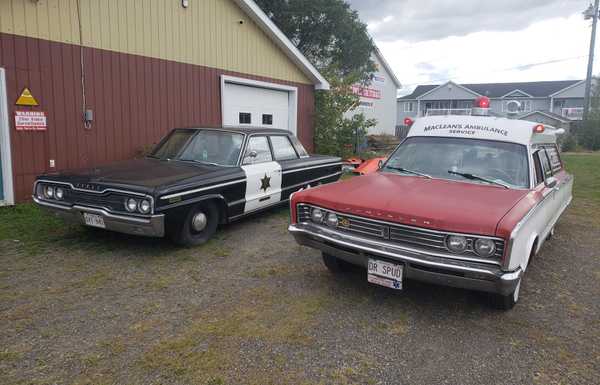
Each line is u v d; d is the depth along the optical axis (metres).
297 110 13.61
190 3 9.85
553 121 39.31
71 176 5.14
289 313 3.66
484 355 3.09
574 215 7.58
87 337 3.21
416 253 3.30
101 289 4.05
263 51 12.03
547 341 3.30
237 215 5.91
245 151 6.14
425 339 3.29
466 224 3.15
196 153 6.19
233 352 3.05
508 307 3.73
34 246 5.22
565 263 5.11
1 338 3.16
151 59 9.16
